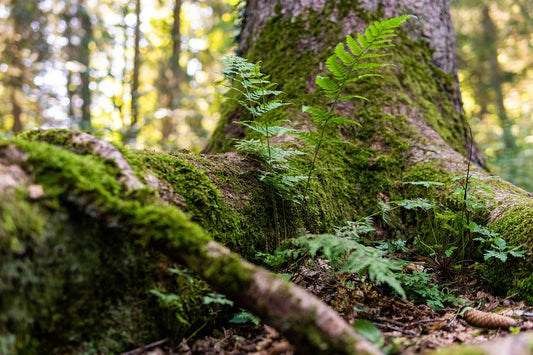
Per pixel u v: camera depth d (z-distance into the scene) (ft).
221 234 7.81
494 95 57.21
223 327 7.47
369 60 15.21
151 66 64.08
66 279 5.45
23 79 49.08
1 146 5.54
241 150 10.16
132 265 6.23
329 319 4.89
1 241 4.73
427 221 11.32
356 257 6.88
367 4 16.38
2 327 4.73
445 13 18.37
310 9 16.56
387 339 6.66
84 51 51.01
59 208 5.44
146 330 6.22
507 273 8.72
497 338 6.64
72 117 37.17
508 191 11.18
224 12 54.24
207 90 37.73
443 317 7.79
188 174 7.95
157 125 47.98
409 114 14.51
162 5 59.82
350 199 12.02
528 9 52.70
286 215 9.66
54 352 5.29
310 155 11.85
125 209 5.64
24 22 47.88
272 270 8.63
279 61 16.07
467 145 17.16
